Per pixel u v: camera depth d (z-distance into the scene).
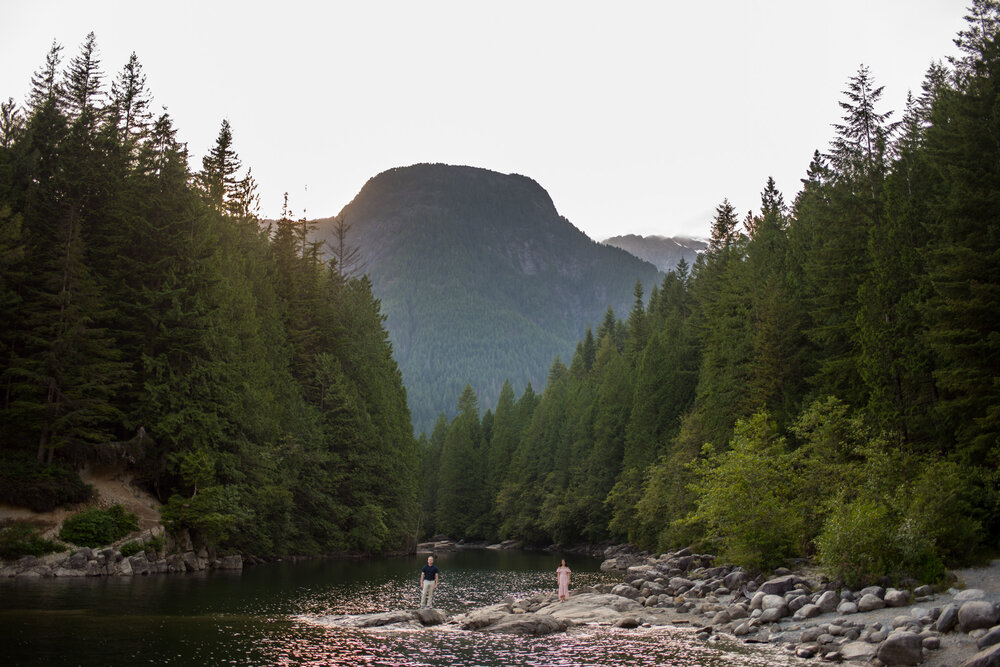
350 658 20.92
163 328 49.28
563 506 96.94
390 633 25.70
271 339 63.81
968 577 27.67
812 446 38.72
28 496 41.25
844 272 49.50
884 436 37.00
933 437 37.50
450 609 34.81
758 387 52.72
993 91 36.72
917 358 38.34
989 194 34.16
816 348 53.59
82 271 47.00
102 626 24.38
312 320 77.31
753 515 36.31
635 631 26.98
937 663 18.56
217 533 48.12
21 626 23.80
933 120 44.72
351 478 69.56
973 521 30.44
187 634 23.55
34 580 37.31
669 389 80.00
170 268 52.06
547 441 116.81
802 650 21.75
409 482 84.75
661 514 65.31
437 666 20.31
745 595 32.19
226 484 50.53
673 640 24.94
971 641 19.61
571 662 21.02
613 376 96.88
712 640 24.86
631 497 77.06
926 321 37.41
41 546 40.06
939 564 27.59
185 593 34.69
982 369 32.38
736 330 61.69
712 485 39.56
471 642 24.28
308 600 34.72
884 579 27.53
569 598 36.56
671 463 62.22
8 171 48.72
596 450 95.38
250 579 43.31
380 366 86.62
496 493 126.69
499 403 146.12
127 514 44.53
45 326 45.88
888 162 55.25
